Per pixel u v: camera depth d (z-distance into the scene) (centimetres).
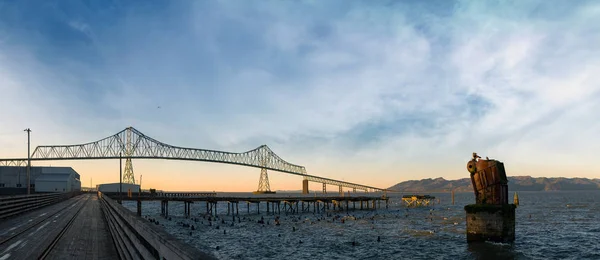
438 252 4172
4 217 2959
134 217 1038
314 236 5644
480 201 4034
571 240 4991
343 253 4300
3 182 11319
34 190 11969
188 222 7775
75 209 4300
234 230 6438
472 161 4094
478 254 3888
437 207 14088
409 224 7288
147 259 761
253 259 4006
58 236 1948
